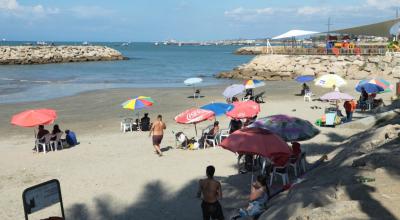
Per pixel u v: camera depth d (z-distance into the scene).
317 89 41.97
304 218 6.94
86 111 30.44
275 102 33.38
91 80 55.59
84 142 20.75
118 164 16.27
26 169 15.96
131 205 12.10
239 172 14.55
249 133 10.99
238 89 28.09
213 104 19.17
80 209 11.87
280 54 60.09
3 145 20.53
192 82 35.41
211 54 156.75
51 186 8.41
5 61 90.31
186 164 16.11
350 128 21.38
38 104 33.91
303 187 9.71
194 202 12.19
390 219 6.43
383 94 35.19
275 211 8.12
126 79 57.25
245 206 11.23
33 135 23.09
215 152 18.02
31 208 8.06
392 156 9.78
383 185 7.97
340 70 52.19
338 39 56.91
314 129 13.52
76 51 107.06
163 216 11.27
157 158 17.14
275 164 12.62
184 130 23.28
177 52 179.25
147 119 24.05
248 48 156.50
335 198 7.78
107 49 113.88
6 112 30.23
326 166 12.58
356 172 9.22
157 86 47.91
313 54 57.47
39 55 97.00
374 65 50.94
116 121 26.66
